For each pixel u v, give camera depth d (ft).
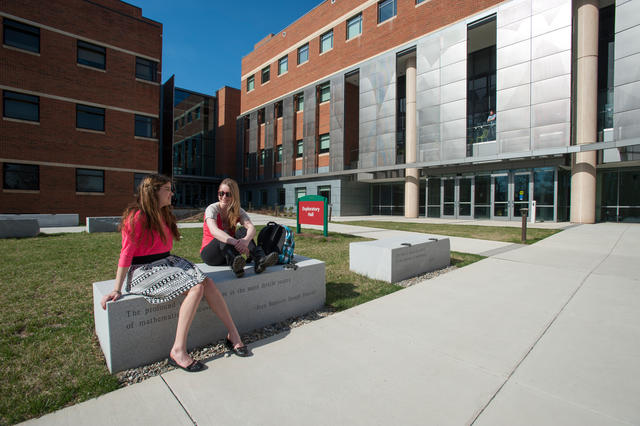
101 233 38.09
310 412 6.23
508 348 8.90
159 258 8.58
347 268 19.13
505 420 5.94
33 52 59.16
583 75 50.83
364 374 7.60
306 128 89.71
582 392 6.82
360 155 76.69
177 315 8.83
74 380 7.39
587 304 12.48
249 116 114.93
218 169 120.67
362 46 76.23
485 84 68.95
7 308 12.01
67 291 14.15
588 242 29.76
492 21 57.21
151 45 72.38
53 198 60.80
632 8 46.52
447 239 20.22
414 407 6.35
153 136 72.69
